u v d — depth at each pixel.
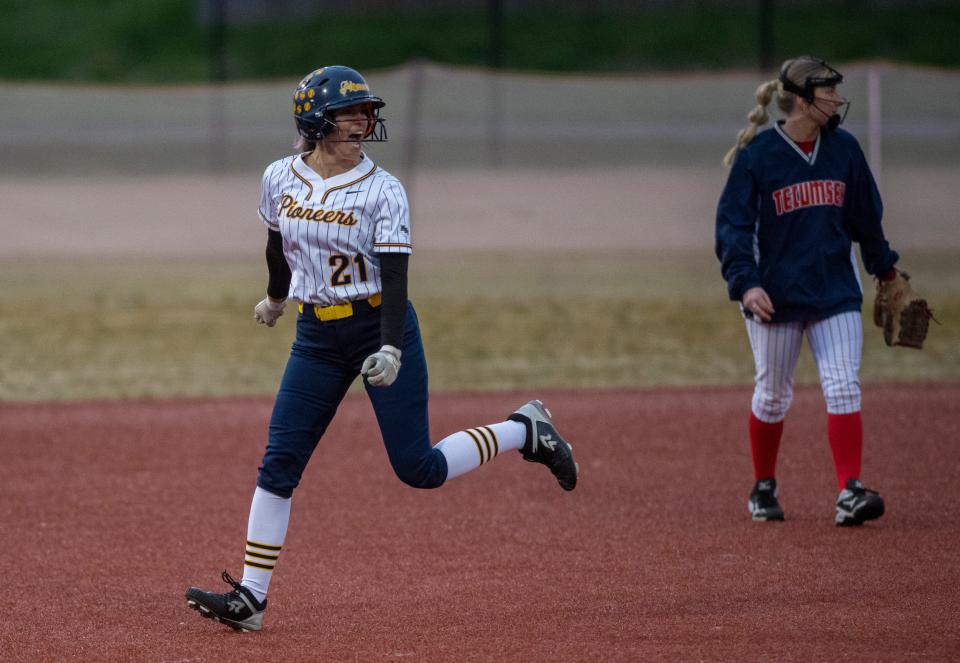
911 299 23.34
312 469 28.39
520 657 16.08
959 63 124.31
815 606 18.03
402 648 16.62
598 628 17.28
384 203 16.67
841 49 127.75
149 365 41.25
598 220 75.44
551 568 20.64
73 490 26.62
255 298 54.75
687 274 59.91
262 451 30.12
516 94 111.06
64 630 17.83
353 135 16.73
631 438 30.77
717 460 28.50
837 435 22.50
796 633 16.77
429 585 19.89
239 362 41.72
